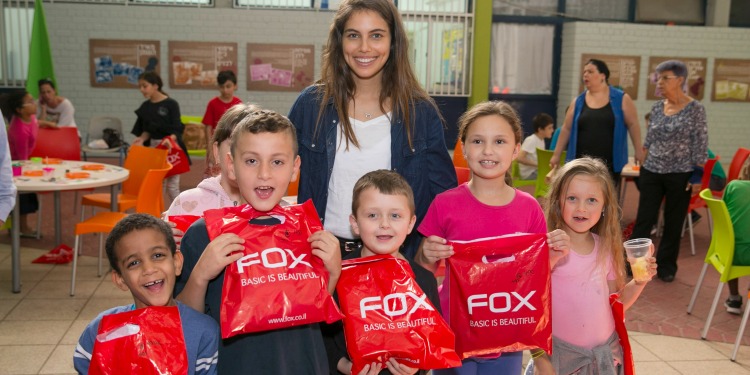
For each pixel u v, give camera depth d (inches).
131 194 201.5
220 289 67.5
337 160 85.4
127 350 60.6
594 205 88.4
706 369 130.1
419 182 87.5
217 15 393.7
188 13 390.6
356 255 78.4
